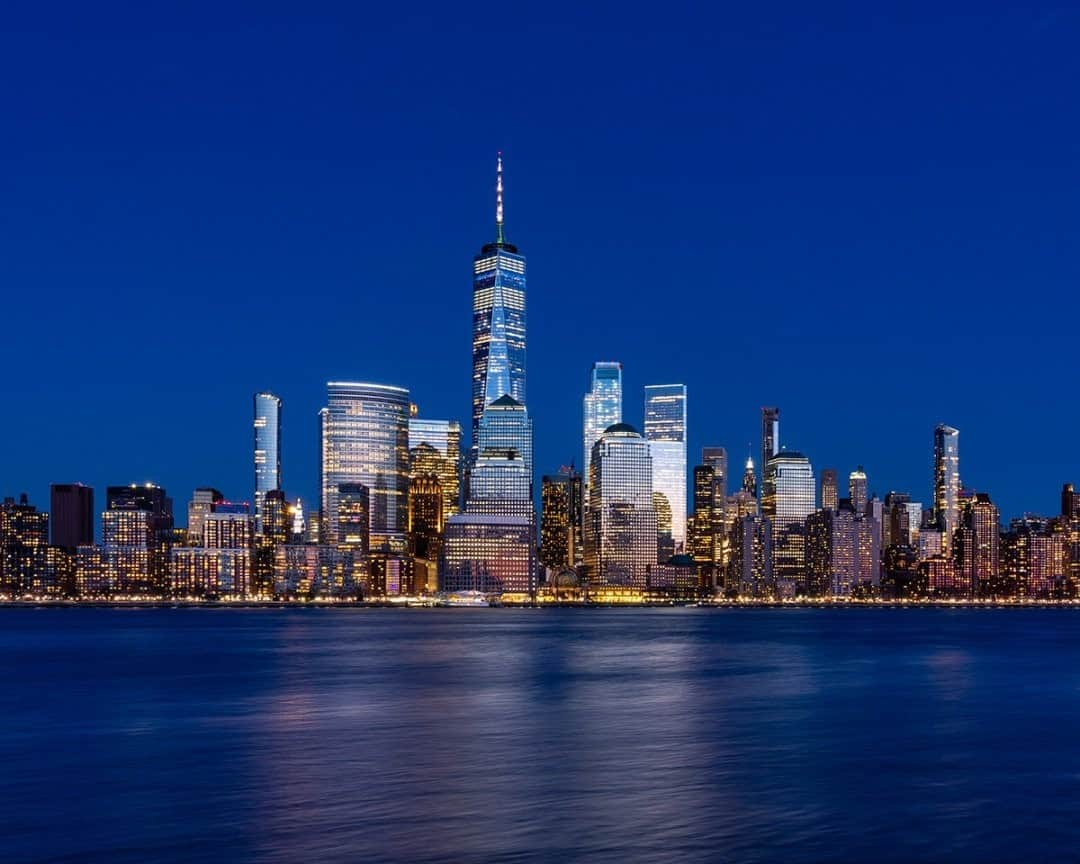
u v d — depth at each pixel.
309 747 83.50
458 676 152.75
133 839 54.25
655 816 58.78
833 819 58.09
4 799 63.69
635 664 178.00
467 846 52.69
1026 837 54.41
